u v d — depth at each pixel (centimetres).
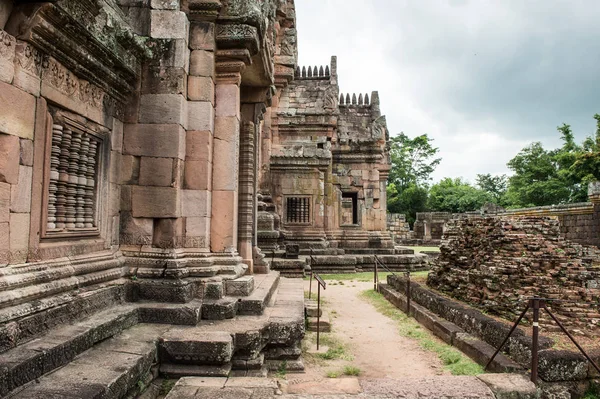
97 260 572
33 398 335
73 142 543
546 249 798
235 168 712
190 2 679
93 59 532
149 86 659
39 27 431
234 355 534
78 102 536
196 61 687
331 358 664
